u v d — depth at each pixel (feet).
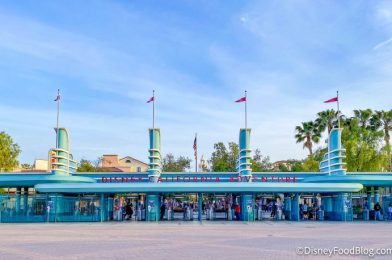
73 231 98.89
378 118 240.53
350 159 205.16
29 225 119.03
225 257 56.70
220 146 254.27
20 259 56.29
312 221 132.57
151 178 142.72
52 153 140.36
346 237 82.07
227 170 239.30
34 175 137.69
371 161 206.18
